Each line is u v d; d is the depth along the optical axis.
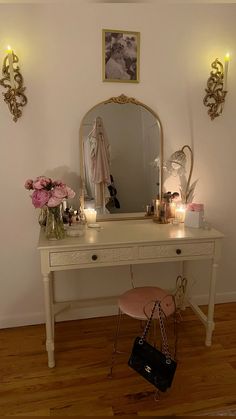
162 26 1.78
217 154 2.03
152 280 2.15
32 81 1.71
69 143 1.82
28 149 1.78
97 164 1.85
